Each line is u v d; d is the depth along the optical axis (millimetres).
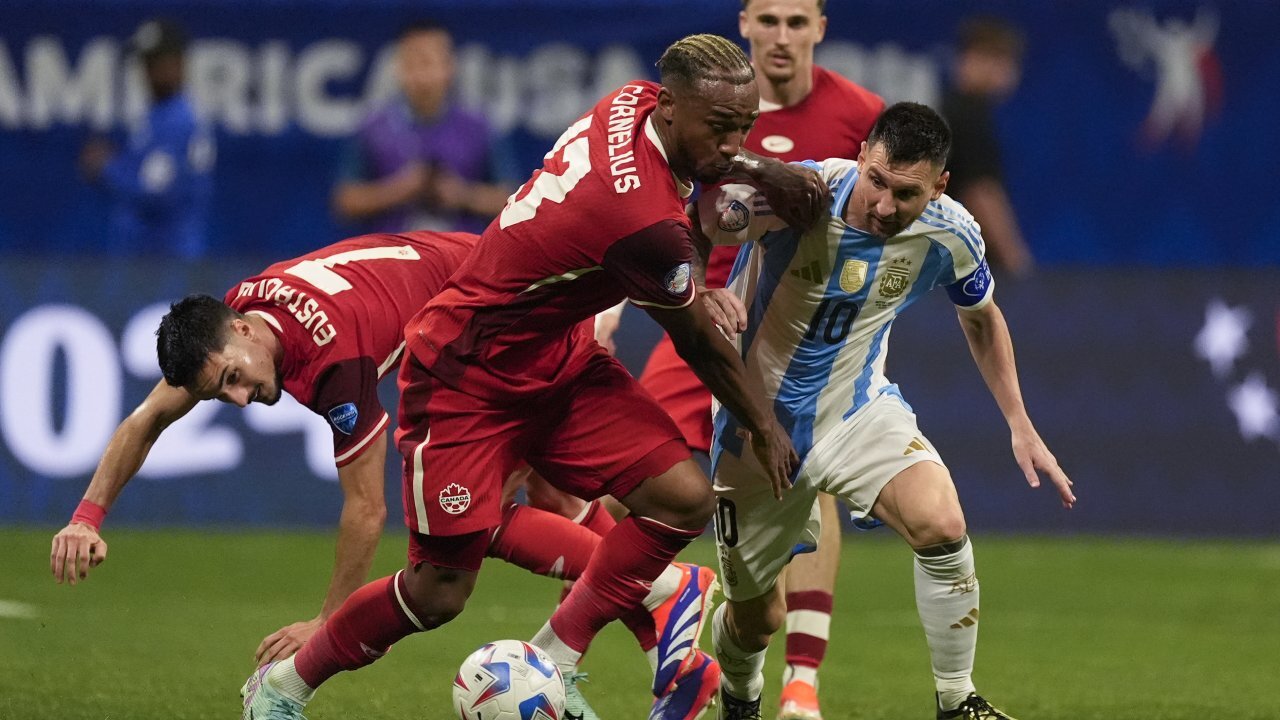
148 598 28766
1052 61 44812
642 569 16422
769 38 21500
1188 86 44781
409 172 39344
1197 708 20609
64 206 44250
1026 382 38469
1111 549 36969
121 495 37031
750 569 17594
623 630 26688
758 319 17297
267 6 43906
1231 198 45156
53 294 36844
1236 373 38500
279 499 37469
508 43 43812
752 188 16609
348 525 17125
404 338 17766
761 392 17406
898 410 17484
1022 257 44250
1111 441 38438
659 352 22141
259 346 16844
